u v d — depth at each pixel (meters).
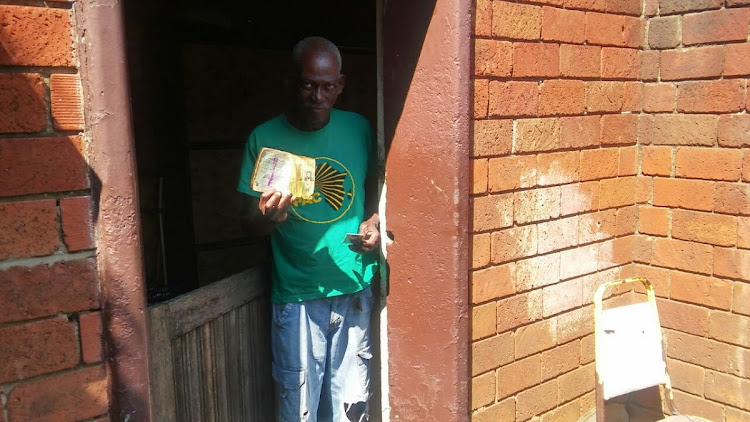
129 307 1.67
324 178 2.45
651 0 2.88
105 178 1.60
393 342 2.62
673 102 2.87
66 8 1.55
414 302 2.50
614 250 3.01
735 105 2.67
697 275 2.89
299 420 2.52
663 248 2.99
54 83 1.55
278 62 3.92
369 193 2.69
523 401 2.72
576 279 2.85
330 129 2.49
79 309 1.64
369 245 2.41
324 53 2.29
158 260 3.77
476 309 2.47
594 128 2.80
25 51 1.51
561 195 2.71
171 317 2.10
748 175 2.67
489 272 2.49
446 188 2.31
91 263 1.64
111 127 1.59
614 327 2.68
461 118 2.26
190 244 3.71
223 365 2.41
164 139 3.74
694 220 2.87
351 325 2.61
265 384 2.69
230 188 3.79
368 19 4.27
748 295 2.73
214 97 3.66
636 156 3.02
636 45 2.91
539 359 2.76
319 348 2.52
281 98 3.96
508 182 2.50
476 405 2.54
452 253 2.33
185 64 3.52
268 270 2.63
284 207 2.12
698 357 2.93
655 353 2.77
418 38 2.32
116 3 1.56
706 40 2.73
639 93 2.97
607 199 2.92
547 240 2.69
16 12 1.49
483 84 2.35
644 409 3.16
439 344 2.43
